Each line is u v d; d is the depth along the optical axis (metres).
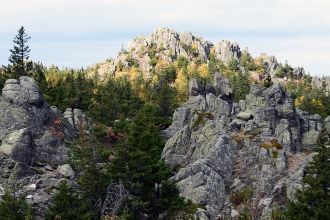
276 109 71.81
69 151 66.62
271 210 54.12
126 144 54.44
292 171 60.00
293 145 67.62
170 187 59.00
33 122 72.00
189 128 75.44
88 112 98.56
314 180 47.06
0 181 57.81
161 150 76.44
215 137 68.62
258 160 64.38
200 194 58.81
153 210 57.28
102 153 58.25
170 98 113.94
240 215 54.59
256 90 76.94
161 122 94.62
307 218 46.16
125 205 50.47
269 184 58.97
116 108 104.31
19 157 62.69
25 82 77.06
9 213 45.41
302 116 76.56
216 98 83.12
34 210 50.69
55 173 62.34
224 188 61.00
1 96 73.88
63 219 47.19
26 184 57.97
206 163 63.03
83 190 52.81
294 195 52.38
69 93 106.56
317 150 49.31
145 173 54.75
